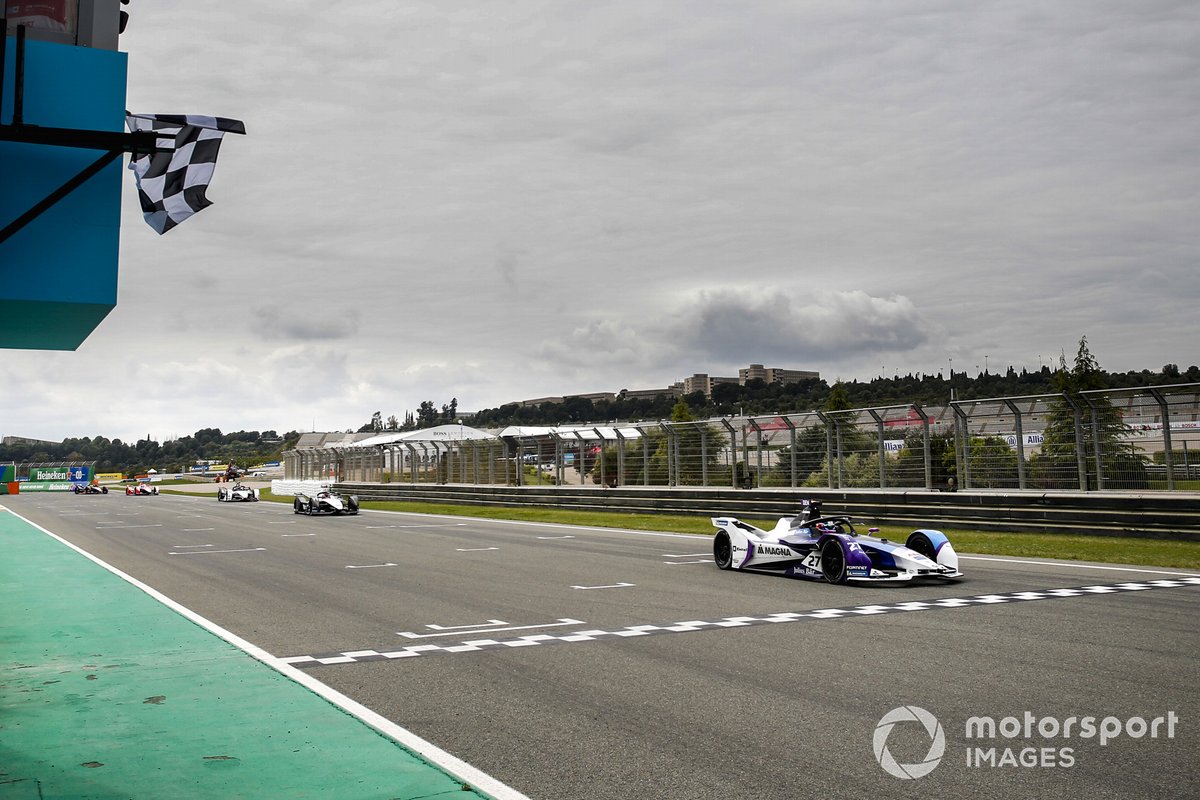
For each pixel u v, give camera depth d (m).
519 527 26.22
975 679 6.54
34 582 13.46
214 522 30.67
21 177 4.22
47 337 5.04
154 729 5.51
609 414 158.62
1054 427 19.08
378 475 49.41
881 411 22.75
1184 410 16.86
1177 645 7.62
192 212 4.76
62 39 4.70
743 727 5.43
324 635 8.84
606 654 7.68
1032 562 14.30
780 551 13.21
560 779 4.54
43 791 4.40
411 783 4.49
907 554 11.83
